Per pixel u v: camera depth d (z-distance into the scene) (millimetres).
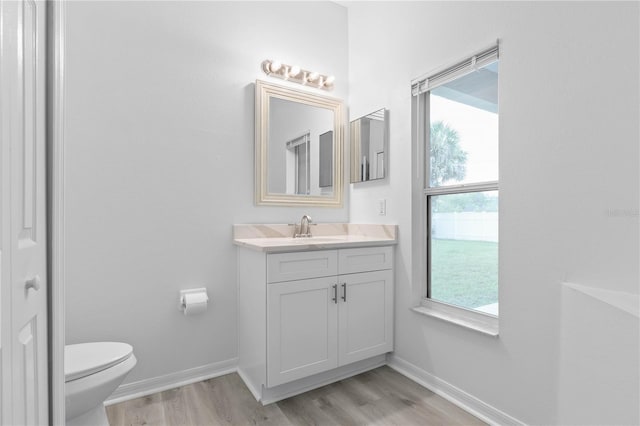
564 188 1405
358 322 2127
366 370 2244
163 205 2025
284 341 1854
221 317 2203
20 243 722
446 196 2074
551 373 1431
